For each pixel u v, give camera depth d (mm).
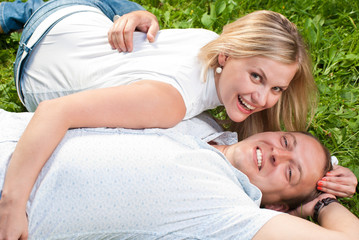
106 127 1712
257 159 1928
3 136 1668
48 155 1572
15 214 1507
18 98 2439
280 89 1938
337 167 2096
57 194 1566
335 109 2635
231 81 1909
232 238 1603
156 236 1639
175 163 1656
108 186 1585
